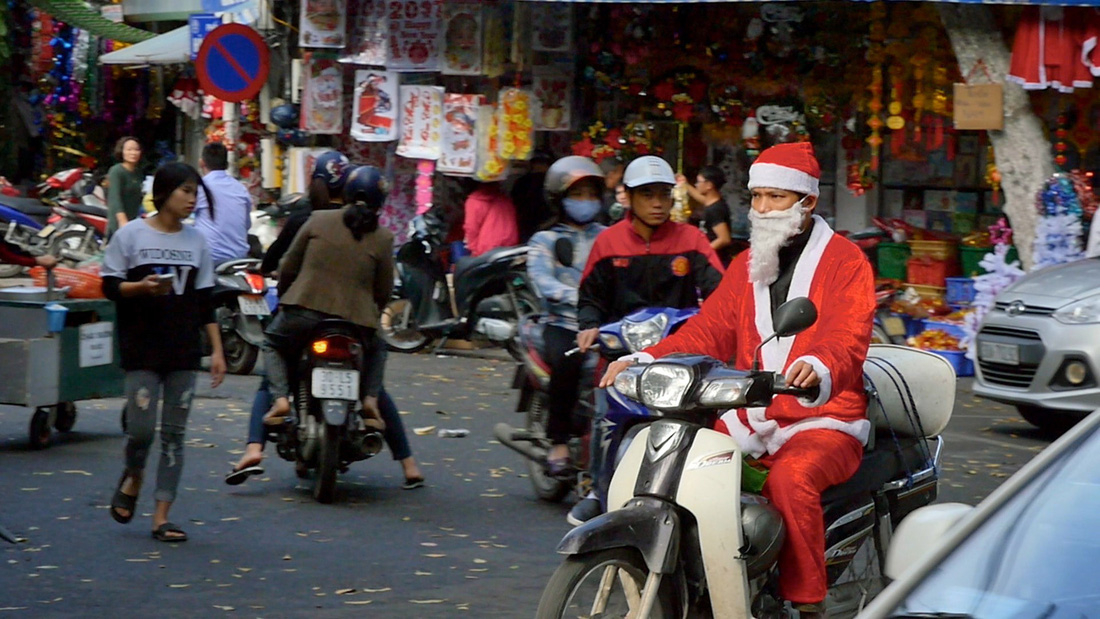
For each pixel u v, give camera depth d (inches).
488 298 566.6
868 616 128.9
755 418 216.4
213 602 265.9
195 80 844.0
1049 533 133.6
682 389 199.9
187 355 304.7
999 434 441.1
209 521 327.3
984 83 533.0
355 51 652.7
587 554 193.2
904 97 575.8
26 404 386.6
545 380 331.0
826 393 200.5
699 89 621.9
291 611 261.0
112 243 300.0
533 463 353.1
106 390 408.2
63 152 983.6
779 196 215.6
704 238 304.7
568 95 632.4
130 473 307.1
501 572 289.3
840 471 210.1
